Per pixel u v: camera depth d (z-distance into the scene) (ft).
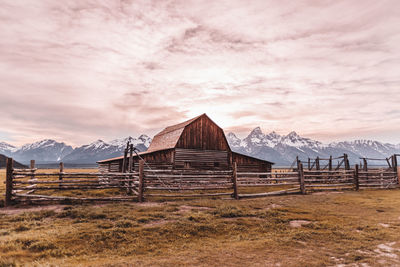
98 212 31.96
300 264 17.17
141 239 22.68
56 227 25.75
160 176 46.57
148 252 19.92
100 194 51.24
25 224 26.76
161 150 86.99
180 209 36.24
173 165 87.66
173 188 47.52
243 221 29.53
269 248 20.52
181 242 22.47
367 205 40.75
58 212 32.94
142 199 43.88
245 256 18.71
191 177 49.24
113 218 29.86
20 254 18.66
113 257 18.66
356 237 23.13
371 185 72.13
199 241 22.80
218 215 31.86
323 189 64.13
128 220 27.81
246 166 100.94
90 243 21.33
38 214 31.48
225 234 25.17
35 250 19.77
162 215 31.27
